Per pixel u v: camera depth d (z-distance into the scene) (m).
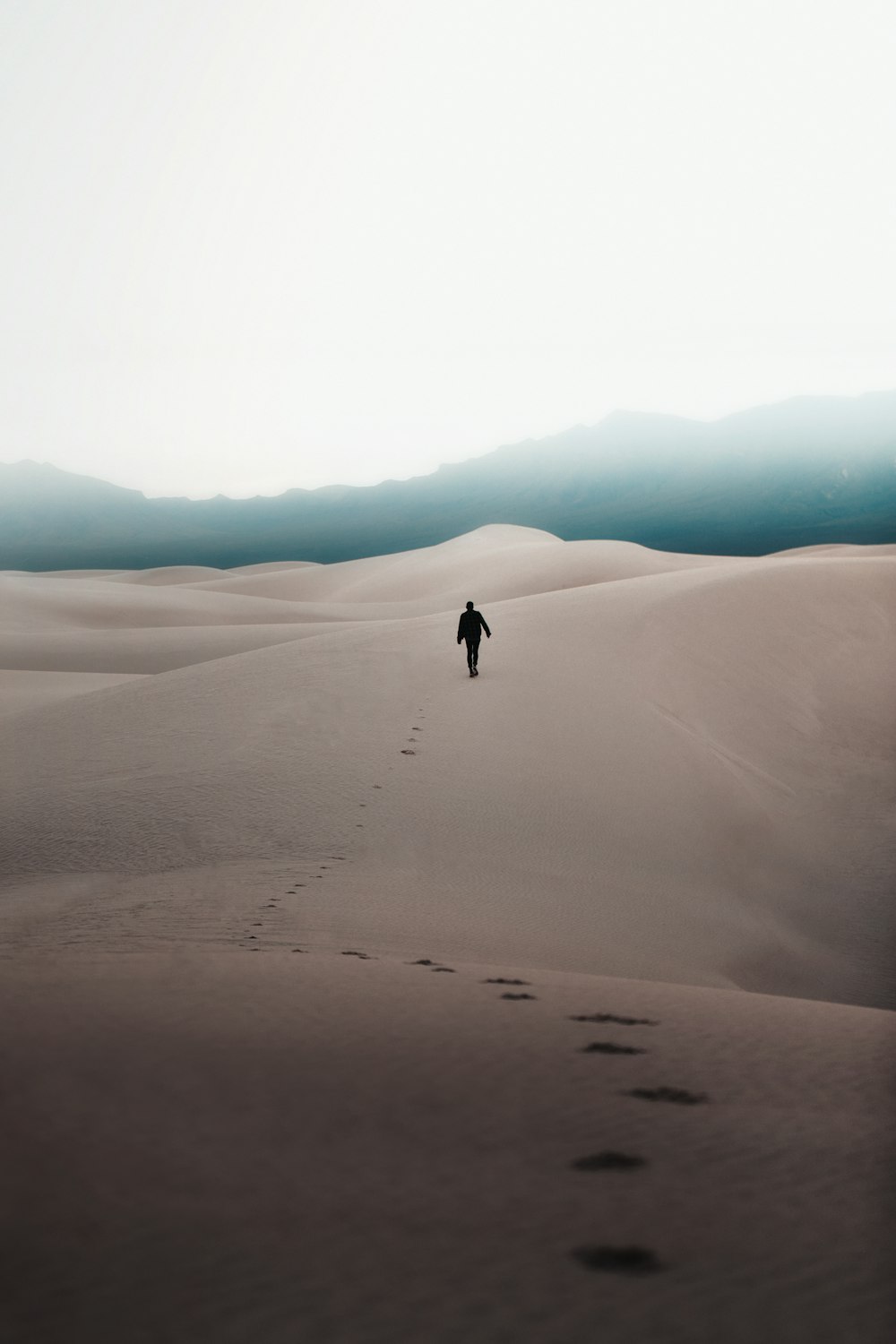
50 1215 2.96
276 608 95.75
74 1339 2.29
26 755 24.39
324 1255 2.81
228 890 13.27
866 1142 3.91
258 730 23.97
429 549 142.12
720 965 14.10
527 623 35.91
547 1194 3.33
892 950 16.78
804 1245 2.99
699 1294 2.67
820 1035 6.01
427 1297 2.60
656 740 24.17
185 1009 5.72
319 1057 4.82
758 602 38.34
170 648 63.38
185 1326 2.38
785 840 21.48
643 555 106.00
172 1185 3.23
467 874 15.32
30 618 80.56
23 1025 5.04
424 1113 4.10
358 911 12.21
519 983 7.56
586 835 18.30
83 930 11.04
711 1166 3.63
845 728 30.50
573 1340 2.41
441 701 25.67
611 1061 5.06
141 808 18.62
